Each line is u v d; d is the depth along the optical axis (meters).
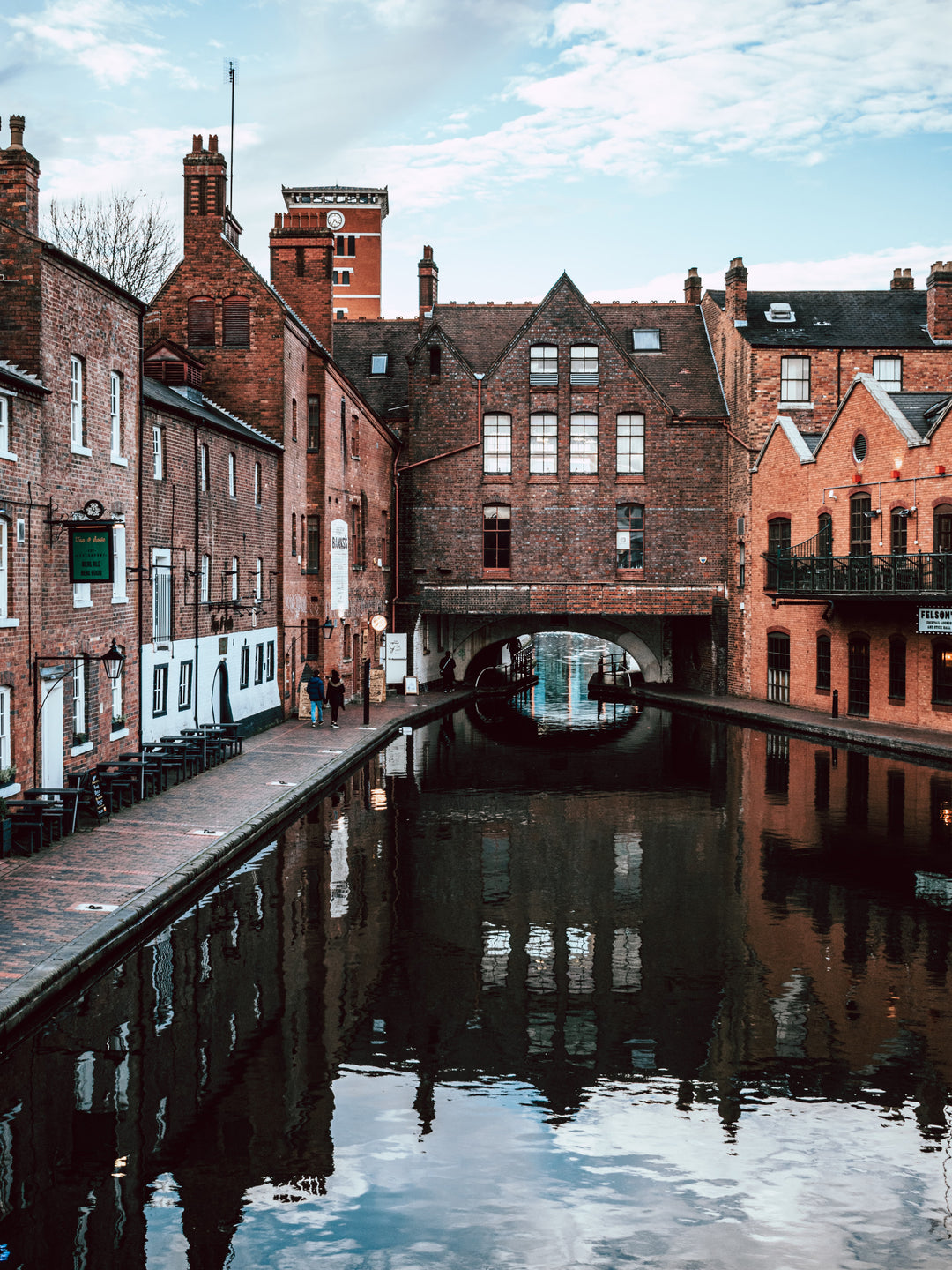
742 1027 10.40
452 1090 9.08
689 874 16.05
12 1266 6.69
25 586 16.22
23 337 16.70
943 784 23.16
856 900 14.66
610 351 41.94
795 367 40.47
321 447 34.16
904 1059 9.73
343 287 84.94
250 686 29.03
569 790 23.00
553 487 41.94
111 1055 9.58
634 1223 7.24
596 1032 10.27
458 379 41.94
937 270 41.31
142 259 45.00
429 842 17.92
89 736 18.86
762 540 39.53
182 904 13.80
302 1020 10.43
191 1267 6.72
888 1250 6.98
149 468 21.91
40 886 13.24
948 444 28.47
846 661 34.34
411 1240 7.04
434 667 46.25
